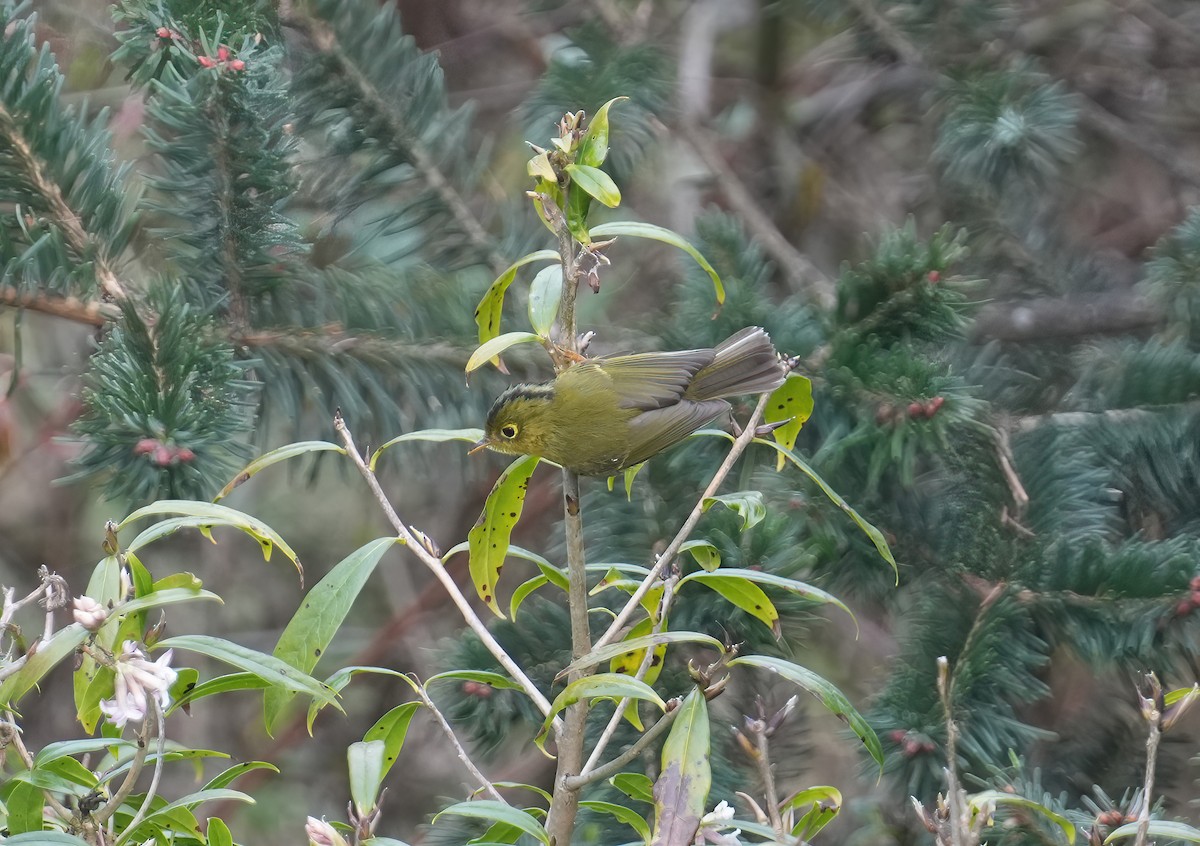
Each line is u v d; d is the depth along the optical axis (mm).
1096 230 9797
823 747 8797
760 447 6207
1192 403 6363
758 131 10516
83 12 8414
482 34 9789
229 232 6043
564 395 4430
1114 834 4230
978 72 7539
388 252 7039
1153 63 9945
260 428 6434
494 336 4402
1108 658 5711
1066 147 7223
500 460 7422
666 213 9773
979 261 7922
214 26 5961
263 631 11398
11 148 5781
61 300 5836
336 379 6281
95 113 8570
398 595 11141
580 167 3611
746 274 6758
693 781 3279
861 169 10859
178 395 5359
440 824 6395
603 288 8422
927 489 6527
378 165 6855
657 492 6230
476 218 6961
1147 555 5781
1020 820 5262
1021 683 5738
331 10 6547
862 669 9445
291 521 11438
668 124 8461
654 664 4551
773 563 5691
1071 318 7586
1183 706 4023
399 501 11336
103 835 3607
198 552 11383
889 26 8086
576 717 3828
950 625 5965
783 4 8680
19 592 11023
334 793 10719
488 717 5961
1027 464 6223
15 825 3719
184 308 5629
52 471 10898
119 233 6027
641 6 8273
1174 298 6895
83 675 3811
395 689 10867
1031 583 5895
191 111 5711
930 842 5906
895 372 5871
